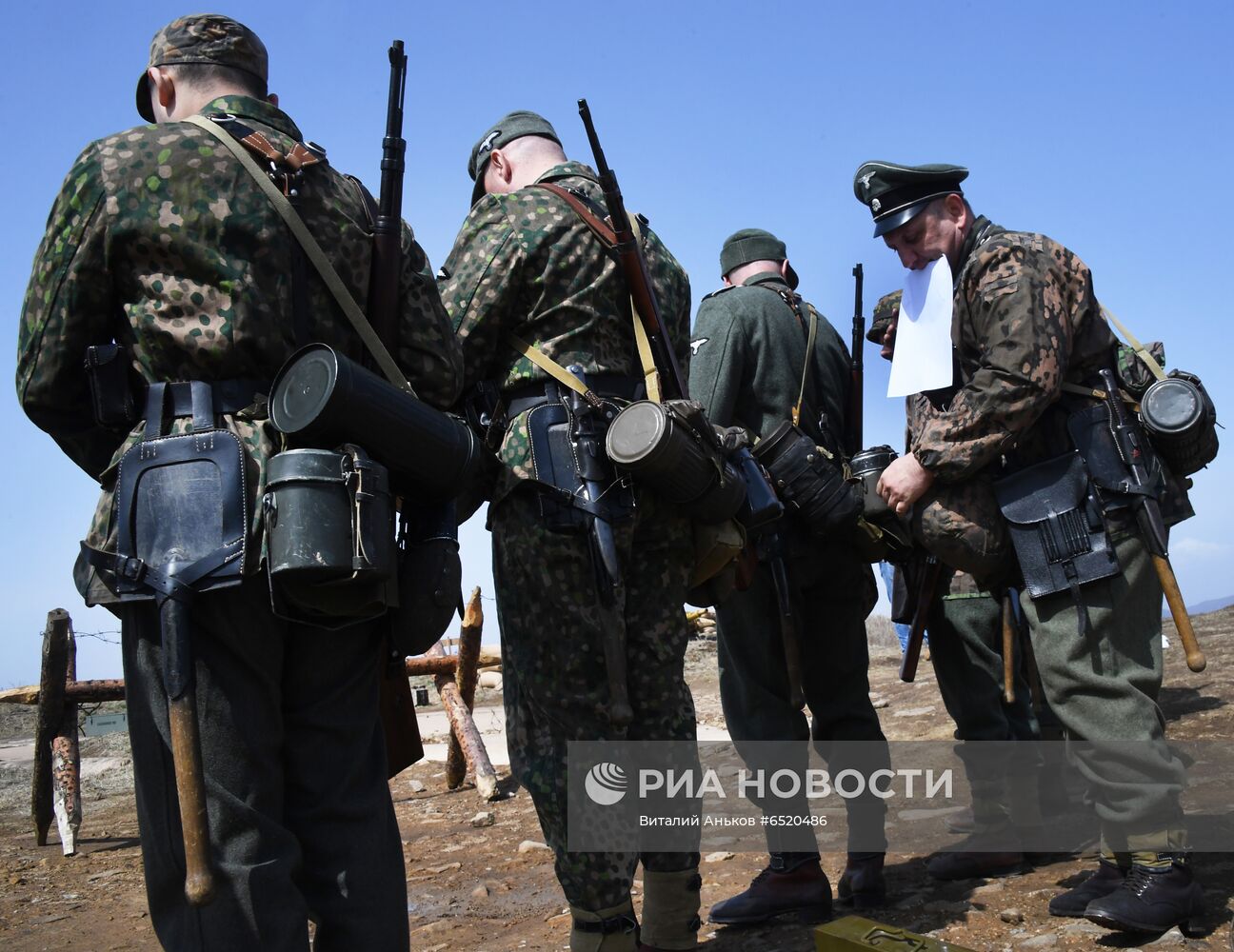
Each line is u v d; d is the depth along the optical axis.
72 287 1.94
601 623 2.41
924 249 2.94
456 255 2.65
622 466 2.43
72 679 4.93
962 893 3.05
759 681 3.10
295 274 2.01
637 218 2.87
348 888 1.98
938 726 5.45
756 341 3.30
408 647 2.14
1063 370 2.67
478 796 5.36
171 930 1.88
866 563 3.24
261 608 1.91
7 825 5.62
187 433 1.90
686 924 2.58
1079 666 2.64
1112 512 2.68
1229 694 4.93
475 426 2.61
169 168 1.93
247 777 1.87
